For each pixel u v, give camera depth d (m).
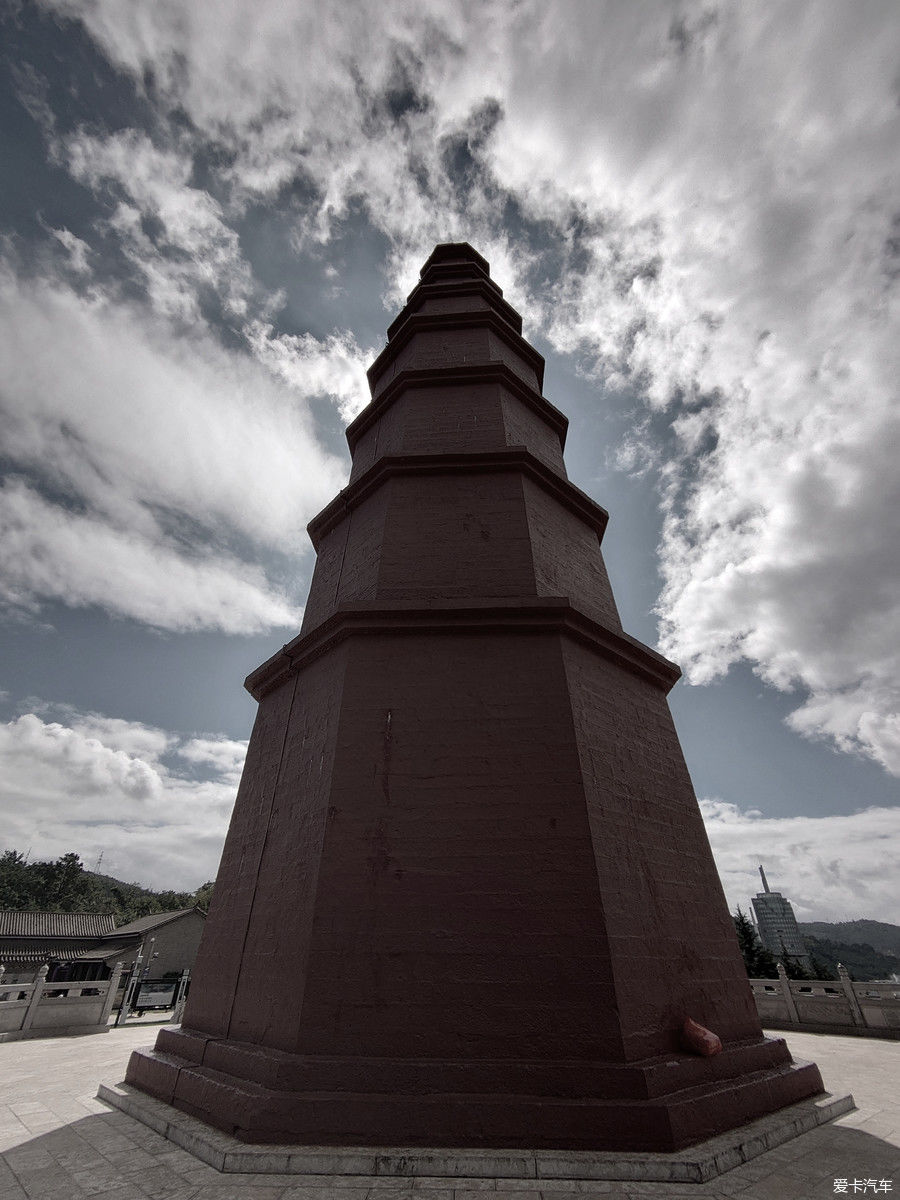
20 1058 11.60
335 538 11.95
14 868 108.12
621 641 9.26
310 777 7.93
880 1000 14.64
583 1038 5.71
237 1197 4.49
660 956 6.77
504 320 15.44
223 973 7.96
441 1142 5.14
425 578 9.49
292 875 7.30
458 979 6.03
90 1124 6.56
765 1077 6.66
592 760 7.57
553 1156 4.96
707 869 8.59
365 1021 5.89
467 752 7.39
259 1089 5.71
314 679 9.11
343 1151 5.03
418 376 12.82
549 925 6.23
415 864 6.66
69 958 47.81
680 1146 5.17
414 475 10.94
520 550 9.73
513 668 8.07
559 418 13.91
